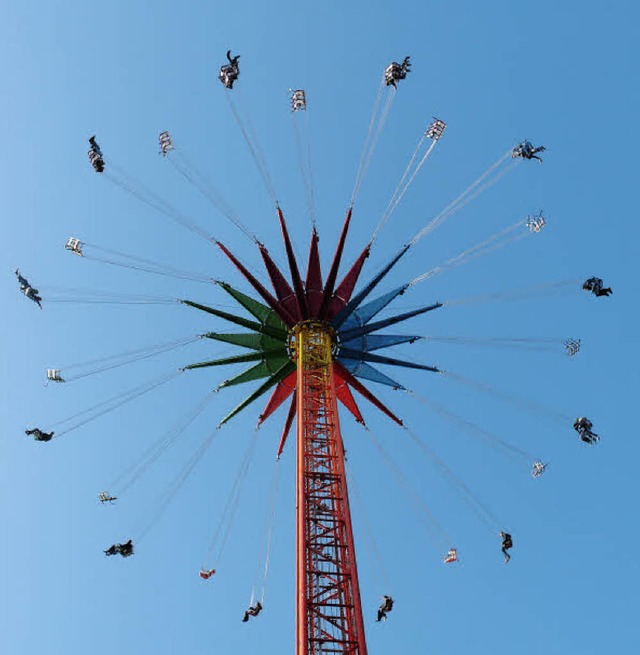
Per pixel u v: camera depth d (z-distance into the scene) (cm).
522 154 5609
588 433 5675
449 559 5556
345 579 4338
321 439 4922
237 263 5191
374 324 5394
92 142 5672
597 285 5881
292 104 5556
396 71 5566
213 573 5450
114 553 5291
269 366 5328
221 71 5534
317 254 5522
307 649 4022
